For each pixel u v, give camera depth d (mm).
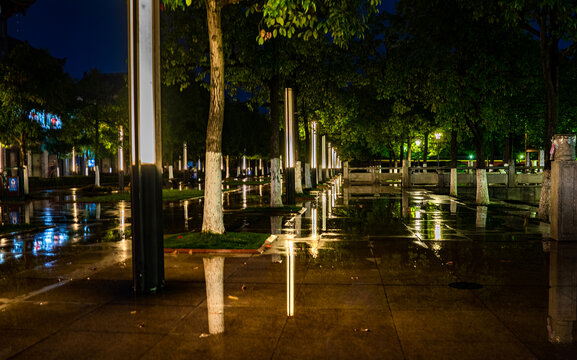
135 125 6871
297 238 12367
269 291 6934
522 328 5250
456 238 12156
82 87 41188
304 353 4555
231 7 18484
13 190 27453
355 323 5445
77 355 4547
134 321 5594
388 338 4953
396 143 51438
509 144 38906
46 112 32469
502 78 19500
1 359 4457
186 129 50312
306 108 35125
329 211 19969
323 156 49188
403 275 7957
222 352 4598
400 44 24344
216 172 11773
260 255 9938
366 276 7895
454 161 28891
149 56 6816
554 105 15602
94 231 14414
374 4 10680
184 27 19047
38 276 8148
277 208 20031
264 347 4719
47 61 31062
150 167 6926
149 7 6793
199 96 50281
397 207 21641
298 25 10406
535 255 9742
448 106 21234
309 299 6484
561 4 14000
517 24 16312
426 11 20656
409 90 24656
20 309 6141
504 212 19062
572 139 11586
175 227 15117
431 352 4562
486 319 5574
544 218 15656
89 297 6719
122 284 7520
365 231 13633
